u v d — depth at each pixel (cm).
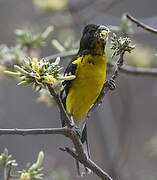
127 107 1447
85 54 871
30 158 1791
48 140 1812
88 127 1650
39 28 1428
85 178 1580
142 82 1842
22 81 605
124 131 1398
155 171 1532
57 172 1366
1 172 1320
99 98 775
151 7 1897
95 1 1395
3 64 1045
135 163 1588
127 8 1884
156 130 1770
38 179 719
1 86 1850
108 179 688
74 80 868
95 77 865
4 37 1838
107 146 1317
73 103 877
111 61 1018
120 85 1489
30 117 1855
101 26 861
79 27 1363
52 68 607
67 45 1093
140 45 1198
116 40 685
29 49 1112
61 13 1351
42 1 1338
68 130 666
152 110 1819
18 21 1853
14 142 1805
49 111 1866
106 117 1378
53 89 621
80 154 684
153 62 1169
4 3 1906
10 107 1852
